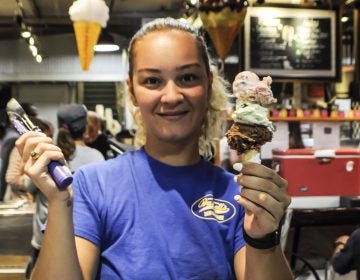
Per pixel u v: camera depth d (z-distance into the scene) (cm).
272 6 340
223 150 289
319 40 347
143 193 108
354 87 369
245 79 100
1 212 287
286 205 96
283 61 344
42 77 665
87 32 188
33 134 94
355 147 356
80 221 104
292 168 285
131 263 102
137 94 109
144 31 112
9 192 351
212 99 127
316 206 287
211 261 105
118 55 667
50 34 564
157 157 113
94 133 316
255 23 339
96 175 111
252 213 97
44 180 91
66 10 471
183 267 102
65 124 284
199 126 113
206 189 112
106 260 104
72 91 689
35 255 233
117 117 651
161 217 106
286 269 102
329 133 330
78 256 100
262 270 99
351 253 217
